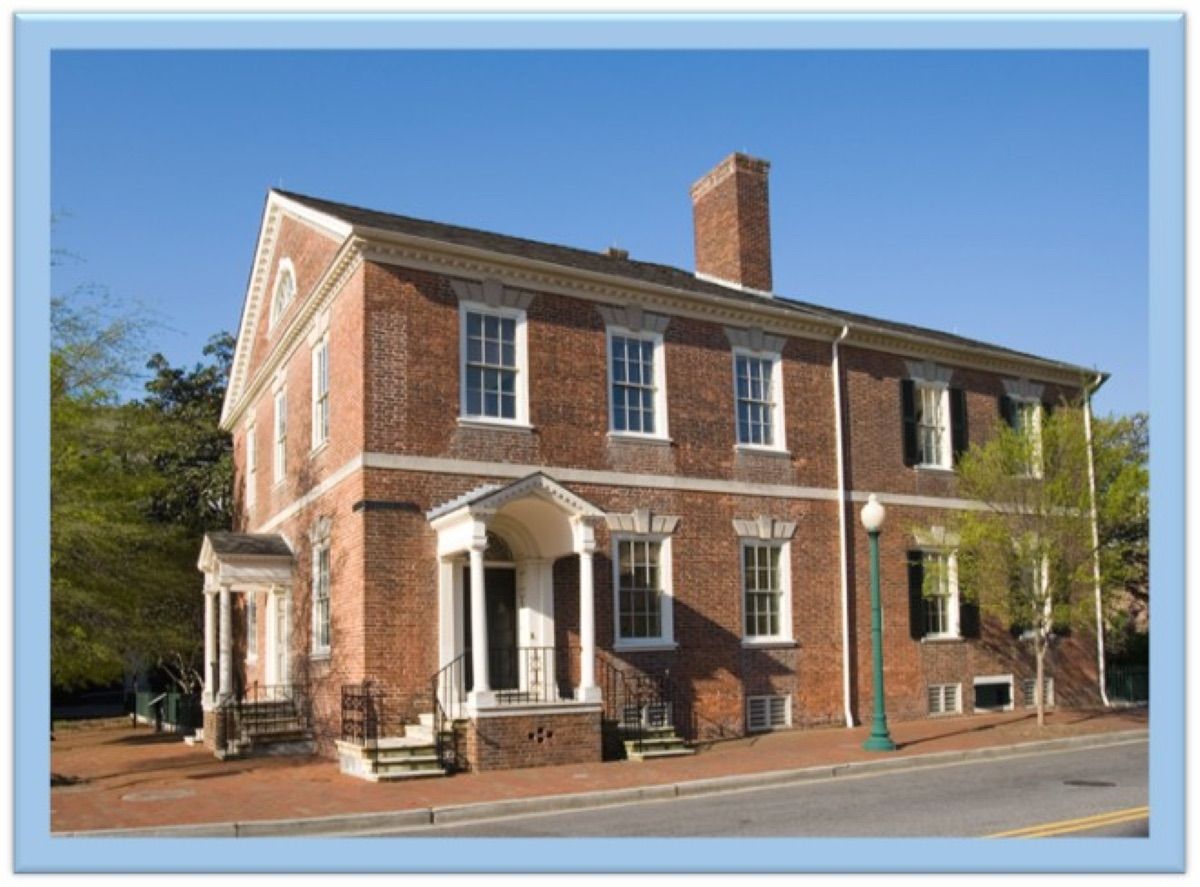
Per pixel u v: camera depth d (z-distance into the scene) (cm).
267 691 2281
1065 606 2125
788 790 1453
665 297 2105
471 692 1634
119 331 2195
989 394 2619
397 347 1805
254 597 2547
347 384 1841
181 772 1719
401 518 1762
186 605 3031
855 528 2323
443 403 1833
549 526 1845
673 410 2097
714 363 2172
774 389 2259
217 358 3588
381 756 1566
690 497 2088
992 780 1492
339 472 1861
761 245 2564
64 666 2294
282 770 1689
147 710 3177
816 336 2333
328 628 1902
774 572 2197
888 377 2442
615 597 1958
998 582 2139
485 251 1877
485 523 1666
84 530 2111
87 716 3697
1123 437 2225
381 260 1812
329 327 1973
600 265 2247
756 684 2112
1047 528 2103
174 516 3212
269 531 2394
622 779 1507
